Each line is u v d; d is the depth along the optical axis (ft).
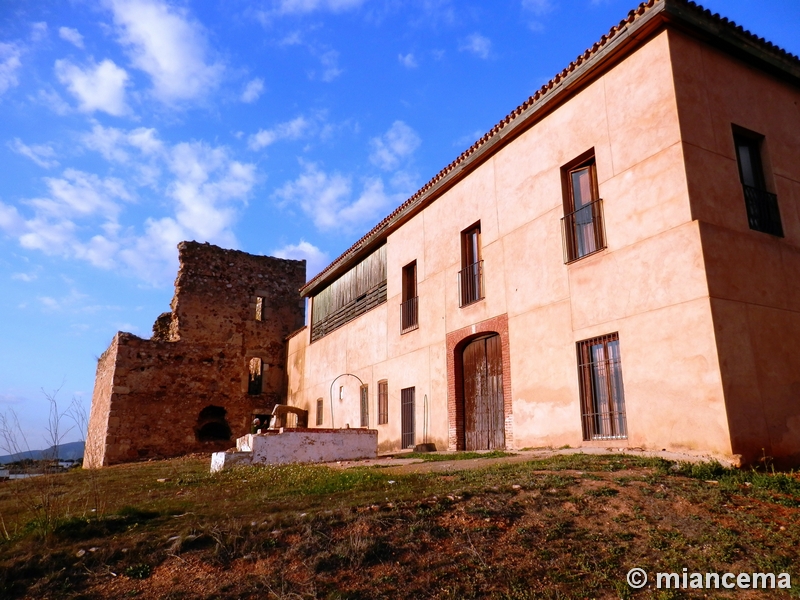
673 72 33.17
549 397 38.88
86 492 29.01
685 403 30.01
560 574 16.53
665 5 32.58
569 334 37.91
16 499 27.63
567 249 38.88
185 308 89.15
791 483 24.18
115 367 80.38
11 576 16.20
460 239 50.34
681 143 32.14
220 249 94.43
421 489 23.76
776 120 37.45
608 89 37.24
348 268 73.87
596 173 37.91
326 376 75.77
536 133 43.01
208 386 87.10
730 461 27.37
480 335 47.09
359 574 16.39
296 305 98.53
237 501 23.70
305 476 30.35
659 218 32.78
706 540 18.35
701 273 30.17
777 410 30.09
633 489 22.77
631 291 33.94
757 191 35.19
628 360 33.53
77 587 15.75
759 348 30.66
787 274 33.81
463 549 17.76
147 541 17.84
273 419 78.28
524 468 27.61
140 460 79.05
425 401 52.70
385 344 61.00
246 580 15.93
